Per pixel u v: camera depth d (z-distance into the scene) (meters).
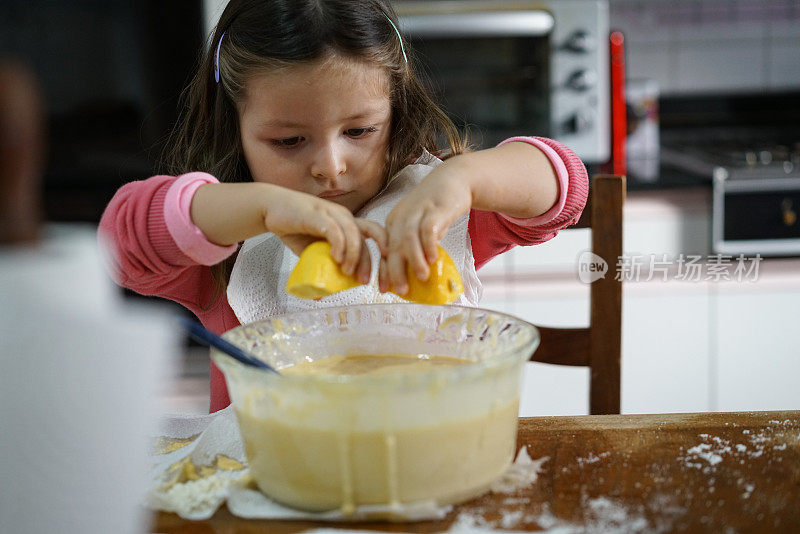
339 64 0.82
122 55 2.19
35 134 0.36
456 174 0.70
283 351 0.72
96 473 0.42
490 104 2.24
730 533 0.55
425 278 0.62
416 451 0.55
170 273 0.83
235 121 0.97
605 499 0.60
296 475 0.57
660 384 2.09
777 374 2.08
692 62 2.72
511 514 0.58
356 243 0.62
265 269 0.93
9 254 0.38
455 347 0.72
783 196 2.05
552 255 2.08
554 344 1.04
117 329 0.41
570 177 0.83
